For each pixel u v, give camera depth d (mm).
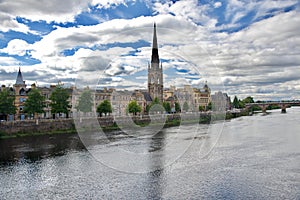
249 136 41406
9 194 17500
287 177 20188
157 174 20438
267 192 17297
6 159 26656
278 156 26938
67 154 28625
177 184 18516
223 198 16391
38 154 28875
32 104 50250
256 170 21797
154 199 16250
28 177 20828
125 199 16281
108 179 19656
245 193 17094
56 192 17656
